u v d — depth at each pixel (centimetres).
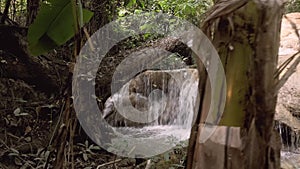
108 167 307
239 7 99
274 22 97
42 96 402
